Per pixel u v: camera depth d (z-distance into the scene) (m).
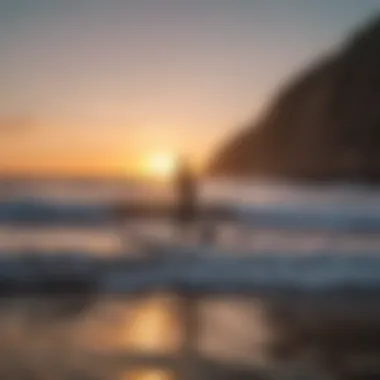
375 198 29.62
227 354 7.34
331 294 10.95
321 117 47.28
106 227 19.45
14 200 23.84
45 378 6.44
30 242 15.08
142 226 19.55
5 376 6.47
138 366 6.86
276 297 10.70
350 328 8.67
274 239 16.78
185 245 14.85
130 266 12.23
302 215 22.41
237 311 9.62
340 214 22.23
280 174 44.81
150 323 8.82
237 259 12.95
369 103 45.50
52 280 11.35
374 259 13.16
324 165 44.56
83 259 12.52
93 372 6.62
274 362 7.05
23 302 10.16
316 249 14.34
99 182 33.28
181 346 7.65
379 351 7.54
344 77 47.19
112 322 8.86
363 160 43.88
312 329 8.54
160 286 11.27
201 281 11.52
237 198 27.70
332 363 7.02
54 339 7.94
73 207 22.77
